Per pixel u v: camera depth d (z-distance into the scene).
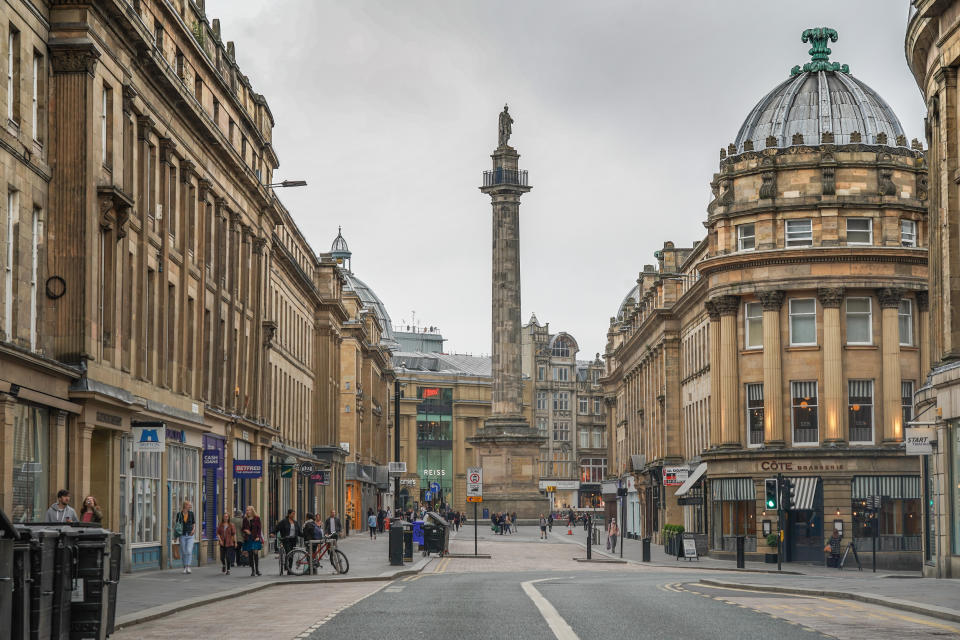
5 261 28.72
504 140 117.19
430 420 165.38
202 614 24.12
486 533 105.75
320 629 19.56
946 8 36.00
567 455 183.50
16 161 29.36
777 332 61.25
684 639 17.61
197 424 45.03
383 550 64.19
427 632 18.83
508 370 115.69
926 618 22.00
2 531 13.97
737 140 66.50
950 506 37.69
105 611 17.16
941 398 37.59
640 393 98.38
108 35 34.19
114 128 35.06
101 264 34.62
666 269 87.62
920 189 61.81
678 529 66.50
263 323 59.44
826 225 60.88
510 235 116.00
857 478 59.56
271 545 61.81
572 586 32.81
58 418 30.98
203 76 47.22
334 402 95.56
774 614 22.52
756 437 62.41
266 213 59.28
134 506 38.00
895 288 60.41
